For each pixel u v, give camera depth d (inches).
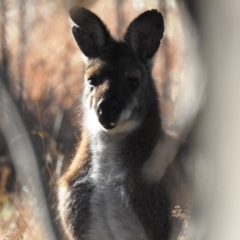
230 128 213.9
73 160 453.7
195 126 235.6
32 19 840.3
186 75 260.7
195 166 315.3
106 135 417.4
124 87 416.5
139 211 408.8
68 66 808.9
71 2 482.6
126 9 880.9
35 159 386.9
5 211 515.8
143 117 420.8
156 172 399.5
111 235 420.5
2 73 368.2
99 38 438.9
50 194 440.1
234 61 210.4
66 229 431.2
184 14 240.8
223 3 208.8
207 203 244.5
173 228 402.9
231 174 216.4
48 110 691.4
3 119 463.2
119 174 414.9
